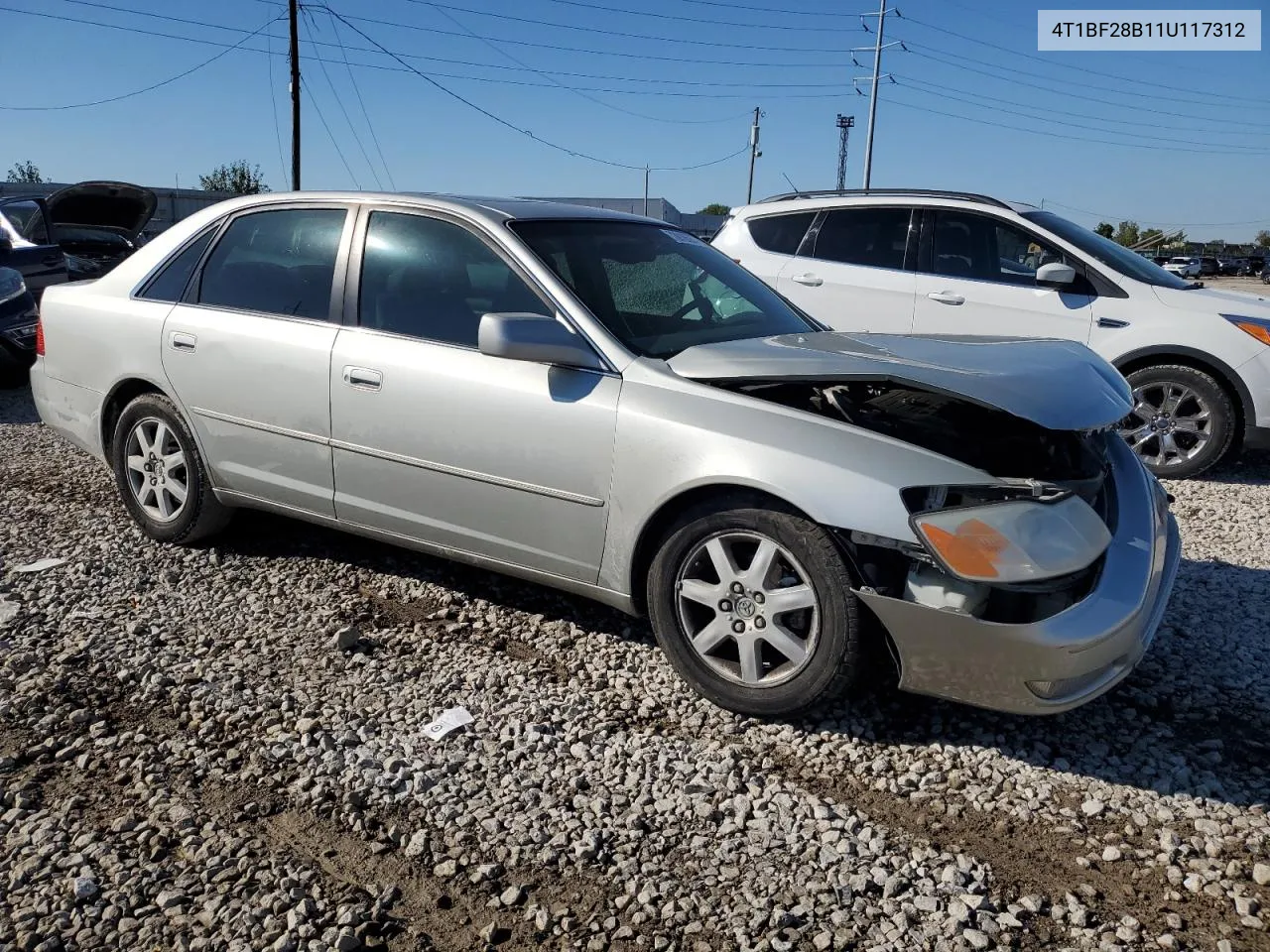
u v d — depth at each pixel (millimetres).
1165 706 3568
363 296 4105
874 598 3059
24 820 2762
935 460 3090
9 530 5031
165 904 2447
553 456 3559
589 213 4348
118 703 3385
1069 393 3195
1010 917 2471
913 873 2639
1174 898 2572
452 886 2564
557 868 2633
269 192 4594
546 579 3758
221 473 4488
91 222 13375
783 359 3355
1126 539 3340
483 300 3848
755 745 3236
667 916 2463
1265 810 2957
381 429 3938
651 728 3322
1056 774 3119
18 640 3797
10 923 2379
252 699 3428
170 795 2887
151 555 4703
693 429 3307
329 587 4387
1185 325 6742
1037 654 2947
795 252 8039
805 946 2377
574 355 3514
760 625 3273
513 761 3104
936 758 3195
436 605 4234
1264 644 4070
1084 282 7109
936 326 7453
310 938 2359
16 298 9031
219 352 4383
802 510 3111
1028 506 3055
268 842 2705
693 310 4047
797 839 2766
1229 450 6793
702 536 3336
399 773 3029
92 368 4902
